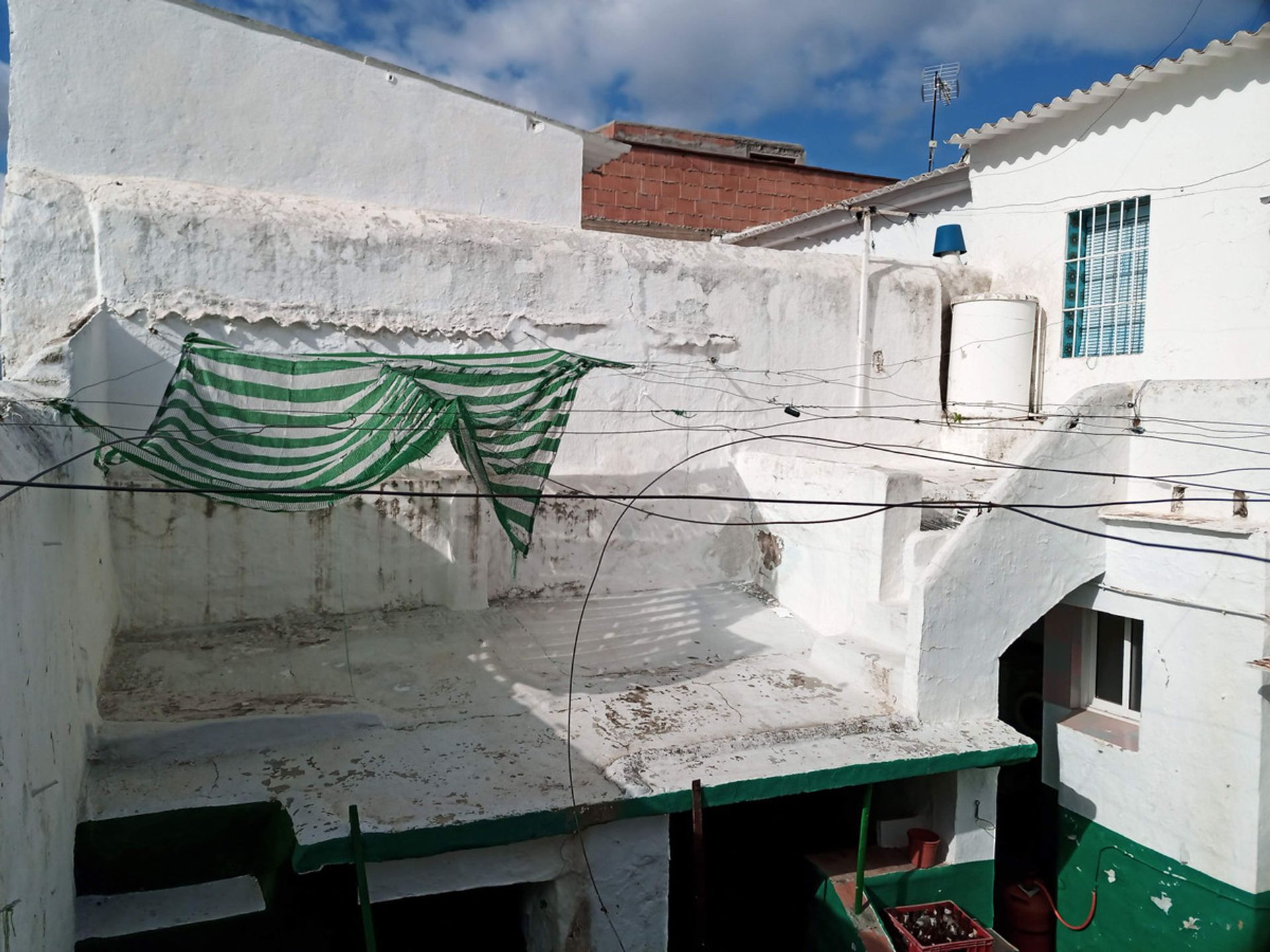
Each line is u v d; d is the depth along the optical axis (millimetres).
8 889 3488
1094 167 10062
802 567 8672
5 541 3578
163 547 7277
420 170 9055
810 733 6309
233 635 7301
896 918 6438
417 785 5355
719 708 6660
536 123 9609
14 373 5457
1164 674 7125
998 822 9234
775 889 7293
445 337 8414
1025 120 10508
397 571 8109
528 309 8766
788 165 16922
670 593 9078
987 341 10500
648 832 5656
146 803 5031
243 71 8211
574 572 8859
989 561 6797
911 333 10875
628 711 6543
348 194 8711
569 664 7324
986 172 11453
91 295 7199
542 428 5910
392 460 5586
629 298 9258
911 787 7176
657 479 9367
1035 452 6996
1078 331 10398
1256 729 6523
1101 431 7254
